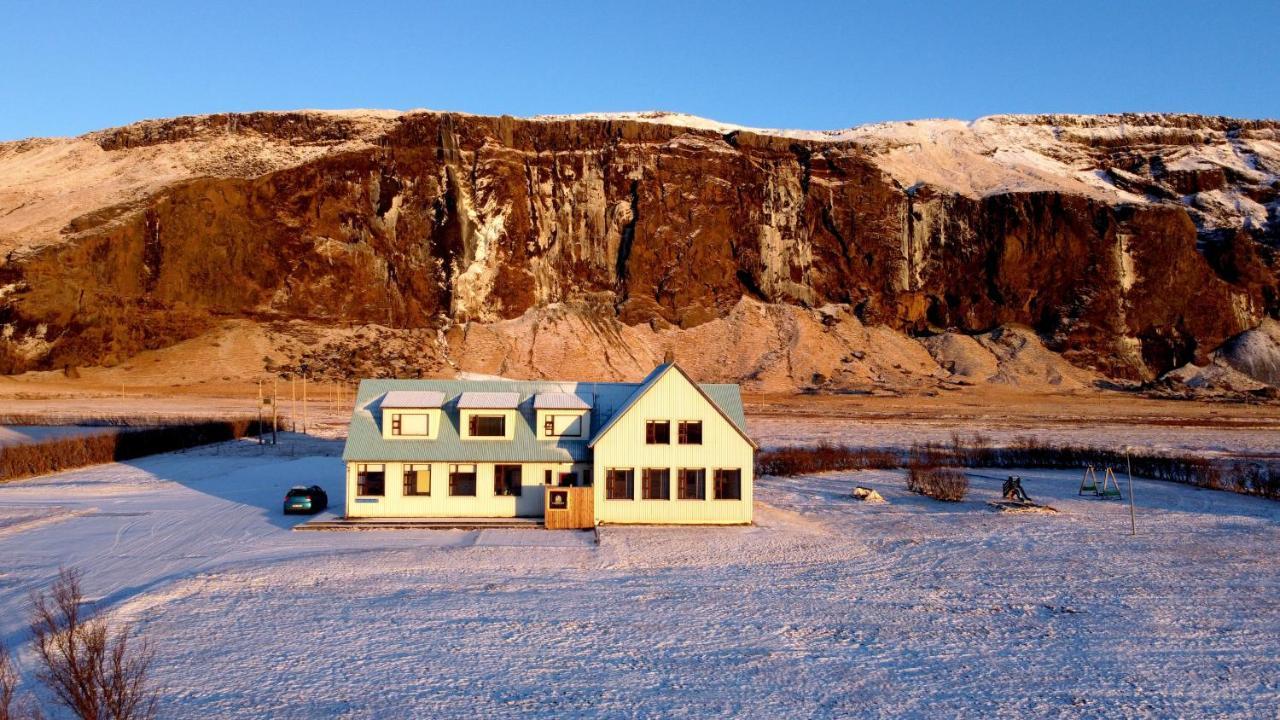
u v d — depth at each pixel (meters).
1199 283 194.75
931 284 192.25
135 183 175.75
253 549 34.94
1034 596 29.72
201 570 31.03
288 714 19.00
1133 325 188.88
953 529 42.00
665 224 183.00
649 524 40.81
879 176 196.75
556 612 26.86
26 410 102.31
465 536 37.97
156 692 19.88
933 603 28.69
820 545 37.47
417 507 41.25
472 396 43.00
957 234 193.88
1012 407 138.88
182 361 143.25
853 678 21.78
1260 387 173.00
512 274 172.75
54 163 196.75
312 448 75.12
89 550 34.62
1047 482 60.88
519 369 154.12
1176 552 37.00
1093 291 188.75
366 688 20.58
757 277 183.50
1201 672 22.41
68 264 149.38
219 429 80.88
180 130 198.12
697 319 176.00
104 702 16.95
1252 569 33.88
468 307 167.25
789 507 48.31
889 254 189.88
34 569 31.45
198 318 153.75
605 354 162.00
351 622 25.55
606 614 26.73
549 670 21.98
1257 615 27.58
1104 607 28.39
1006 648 24.20
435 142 178.38
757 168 192.25
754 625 25.94
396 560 33.06
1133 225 195.88
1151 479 63.03
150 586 28.95
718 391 44.38
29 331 142.38
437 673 21.62
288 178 169.00
